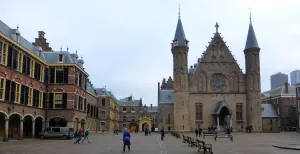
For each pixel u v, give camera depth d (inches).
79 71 2217.0
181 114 2694.4
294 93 3841.0
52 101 2020.2
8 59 1513.3
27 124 1927.9
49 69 2049.7
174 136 2268.7
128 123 5423.2
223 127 2748.5
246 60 2842.0
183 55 2783.0
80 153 896.3
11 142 1400.1
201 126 2726.4
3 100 1450.5
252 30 2847.0
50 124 2011.6
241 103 2790.4
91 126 3016.7
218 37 2886.3
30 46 1948.8
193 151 972.6
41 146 1162.6
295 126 3676.2
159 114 3425.2
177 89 2738.7
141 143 1411.2
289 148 1057.5
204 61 2839.6
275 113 3400.6
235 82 2829.7
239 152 936.9
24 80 1696.6
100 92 4028.1
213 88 2805.1
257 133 2576.3
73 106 2020.2
